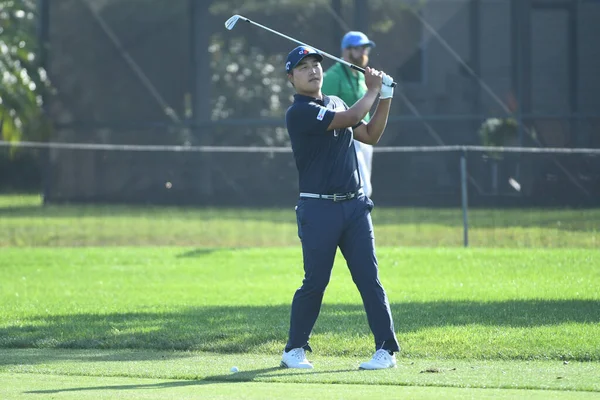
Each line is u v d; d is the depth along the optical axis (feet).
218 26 304.09
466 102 286.25
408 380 66.33
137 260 155.43
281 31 300.40
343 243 74.79
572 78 283.38
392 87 74.59
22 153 348.18
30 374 70.33
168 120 306.55
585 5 283.38
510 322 89.10
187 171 303.89
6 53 311.06
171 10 306.76
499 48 285.84
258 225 222.07
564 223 208.33
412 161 282.77
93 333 87.71
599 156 267.18
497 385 63.98
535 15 284.61
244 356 79.15
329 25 295.69
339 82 125.70
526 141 281.54
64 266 150.00
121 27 310.24
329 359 77.25
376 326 73.46
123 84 310.65
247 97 302.86
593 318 91.20
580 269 132.57
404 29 289.33
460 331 84.07
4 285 129.18
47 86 314.76
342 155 73.87
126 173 306.96
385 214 246.88
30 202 317.83
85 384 65.62
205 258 156.46
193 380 67.67
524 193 272.31
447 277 128.77
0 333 88.63
